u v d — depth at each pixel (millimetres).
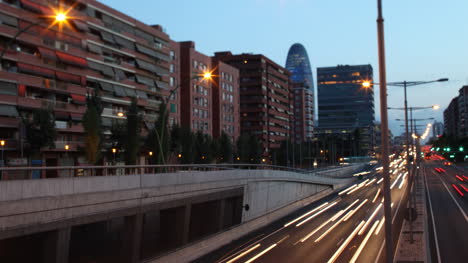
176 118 83625
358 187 67938
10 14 48625
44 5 52812
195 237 25609
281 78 144375
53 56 53875
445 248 22391
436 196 50625
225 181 27406
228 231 27062
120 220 20266
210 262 20750
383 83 10133
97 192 16312
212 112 102375
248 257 21516
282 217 37594
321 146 155125
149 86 74750
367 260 20047
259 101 125188
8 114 48125
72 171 16047
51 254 14602
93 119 48906
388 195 9992
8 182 13086
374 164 145625
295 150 122500
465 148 124250
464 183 68938
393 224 31156
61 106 55531
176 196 21609
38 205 13781
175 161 72688
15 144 49312
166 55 79375
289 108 153125
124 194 17703
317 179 51875
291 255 21750
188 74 89750
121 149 57156
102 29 63094
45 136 47719
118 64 66375
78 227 18234
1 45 48562
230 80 108312
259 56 126125
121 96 67312
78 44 58312
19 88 49938
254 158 93562
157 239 23266
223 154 85000
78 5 59438
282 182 39938
